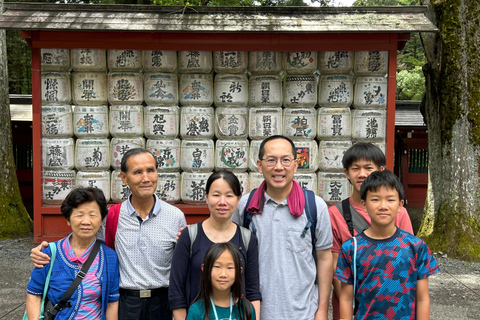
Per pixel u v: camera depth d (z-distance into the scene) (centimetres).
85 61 572
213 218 258
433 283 536
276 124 583
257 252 261
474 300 481
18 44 1806
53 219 580
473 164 654
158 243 280
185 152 591
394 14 571
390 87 571
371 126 579
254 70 584
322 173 591
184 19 561
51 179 582
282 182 264
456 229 649
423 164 1205
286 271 262
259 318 253
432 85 709
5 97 767
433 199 721
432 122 716
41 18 553
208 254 236
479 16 645
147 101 588
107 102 601
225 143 588
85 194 255
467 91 655
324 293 270
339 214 293
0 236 712
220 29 541
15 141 1167
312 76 586
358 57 575
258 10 578
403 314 237
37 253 250
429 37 699
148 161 282
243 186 590
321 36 566
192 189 586
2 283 507
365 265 243
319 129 590
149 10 577
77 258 254
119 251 281
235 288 239
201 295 240
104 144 587
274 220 268
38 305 250
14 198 762
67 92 583
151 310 278
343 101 582
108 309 264
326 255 272
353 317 257
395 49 563
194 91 585
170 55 577
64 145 582
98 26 540
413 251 243
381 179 242
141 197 281
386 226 245
